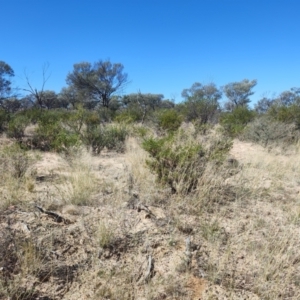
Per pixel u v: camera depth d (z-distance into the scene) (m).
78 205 3.61
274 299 2.30
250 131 9.88
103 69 31.36
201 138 5.47
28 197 3.73
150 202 3.83
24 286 2.25
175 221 3.35
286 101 24.81
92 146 7.89
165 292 2.32
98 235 2.84
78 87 31.25
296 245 3.01
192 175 4.23
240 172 5.27
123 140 8.84
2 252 2.46
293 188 4.86
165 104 32.31
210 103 13.73
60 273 2.42
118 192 3.98
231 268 2.62
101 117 16.83
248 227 3.36
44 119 11.80
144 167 4.70
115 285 2.34
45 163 6.06
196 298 2.29
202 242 2.99
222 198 4.12
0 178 4.38
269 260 2.65
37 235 2.79
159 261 2.67
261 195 4.43
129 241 2.89
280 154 7.89
